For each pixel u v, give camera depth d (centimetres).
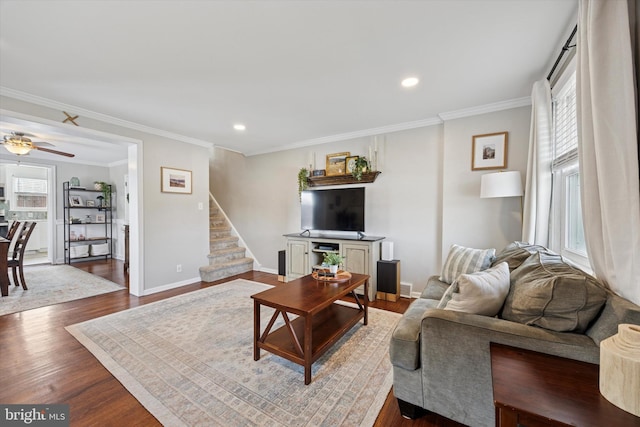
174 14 157
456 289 161
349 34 176
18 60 204
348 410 155
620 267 105
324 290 223
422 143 348
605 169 108
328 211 402
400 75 229
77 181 588
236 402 161
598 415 75
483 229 299
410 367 144
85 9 152
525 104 276
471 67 216
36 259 602
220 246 501
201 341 234
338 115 322
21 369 192
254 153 516
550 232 229
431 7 152
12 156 517
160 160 383
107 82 239
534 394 85
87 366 196
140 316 288
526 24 166
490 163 294
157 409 154
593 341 109
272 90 256
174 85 245
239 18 161
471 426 129
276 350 192
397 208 366
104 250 613
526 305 129
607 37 108
